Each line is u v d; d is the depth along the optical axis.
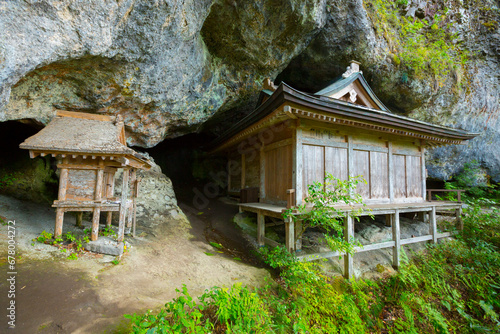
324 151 6.52
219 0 5.95
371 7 8.88
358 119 6.06
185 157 14.45
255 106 10.19
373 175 7.44
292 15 6.88
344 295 4.62
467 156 12.06
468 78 10.88
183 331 2.62
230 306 2.99
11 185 6.48
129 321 2.72
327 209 4.92
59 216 4.27
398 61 9.13
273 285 4.61
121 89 5.14
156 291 3.58
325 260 5.34
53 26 3.20
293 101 4.91
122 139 5.03
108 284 3.42
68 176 4.35
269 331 2.96
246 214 8.50
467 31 11.18
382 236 7.32
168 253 5.12
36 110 4.70
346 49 8.98
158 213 7.29
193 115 7.64
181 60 5.59
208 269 4.70
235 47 7.25
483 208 10.87
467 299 5.62
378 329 4.52
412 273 5.63
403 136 8.29
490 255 6.48
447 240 7.79
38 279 3.17
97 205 4.40
